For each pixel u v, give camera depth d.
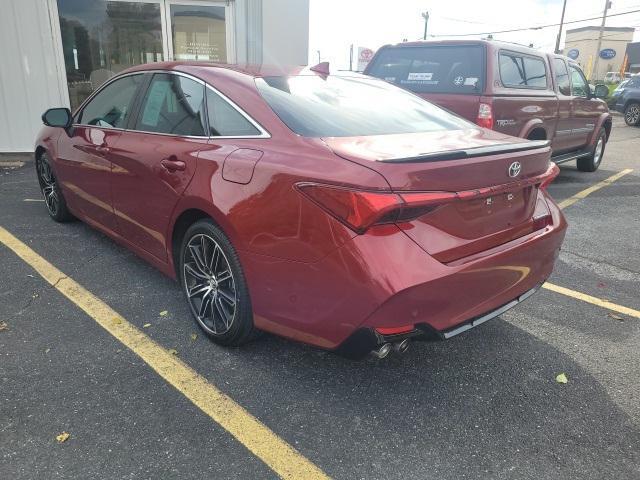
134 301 3.63
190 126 3.20
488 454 2.35
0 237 4.80
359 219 2.19
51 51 8.77
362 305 2.23
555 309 3.78
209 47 9.48
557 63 7.71
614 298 4.01
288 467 2.23
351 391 2.74
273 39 9.46
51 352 2.98
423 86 6.47
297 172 2.42
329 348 2.46
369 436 2.43
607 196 7.55
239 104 2.95
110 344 3.09
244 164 2.67
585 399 2.75
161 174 3.20
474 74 6.02
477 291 2.47
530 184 2.80
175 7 9.22
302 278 2.42
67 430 2.38
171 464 2.21
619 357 3.16
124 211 3.75
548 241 2.91
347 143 2.58
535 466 2.29
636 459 2.34
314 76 3.45
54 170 4.82
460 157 2.42
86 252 4.48
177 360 2.95
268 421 2.50
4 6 8.35
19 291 3.72
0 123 8.76
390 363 3.01
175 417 2.49
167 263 3.43
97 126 4.17
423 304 2.25
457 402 2.69
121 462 2.21
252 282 2.67
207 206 2.82
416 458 2.31
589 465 2.30
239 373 2.86
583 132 8.66
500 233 2.65
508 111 6.15
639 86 18.86
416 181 2.24
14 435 2.33
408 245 2.24
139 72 3.85
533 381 2.89
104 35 9.10
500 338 3.34
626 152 12.67
